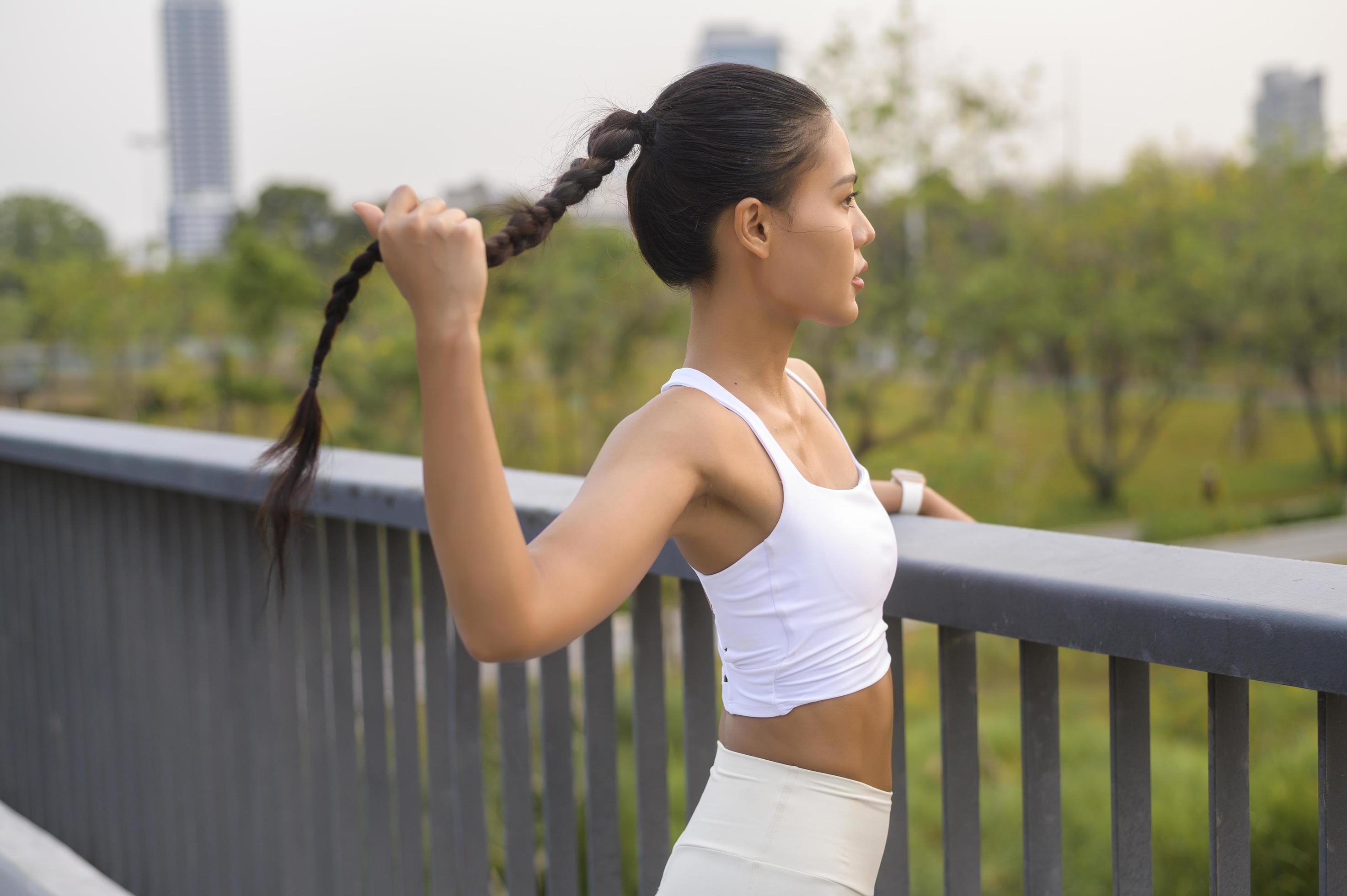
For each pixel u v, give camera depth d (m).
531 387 27.38
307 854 1.79
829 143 0.93
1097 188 29.48
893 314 23.12
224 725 1.91
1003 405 28.56
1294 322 29.78
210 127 160.62
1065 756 8.88
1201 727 10.05
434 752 1.55
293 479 0.81
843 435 1.07
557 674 1.43
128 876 2.19
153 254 43.44
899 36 21.11
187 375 38.91
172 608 2.00
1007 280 25.41
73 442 2.05
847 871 0.94
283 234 42.88
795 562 0.90
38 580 2.40
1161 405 32.22
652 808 1.34
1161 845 6.20
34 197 62.44
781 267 0.92
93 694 2.24
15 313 43.88
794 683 0.93
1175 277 28.42
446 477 0.71
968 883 1.07
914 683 13.36
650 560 0.82
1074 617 0.91
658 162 0.94
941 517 1.19
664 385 0.91
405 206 0.72
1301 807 5.89
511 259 0.82
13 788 2.56
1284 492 32.84
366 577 1.62
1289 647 0.78
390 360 24.02
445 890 1.56
